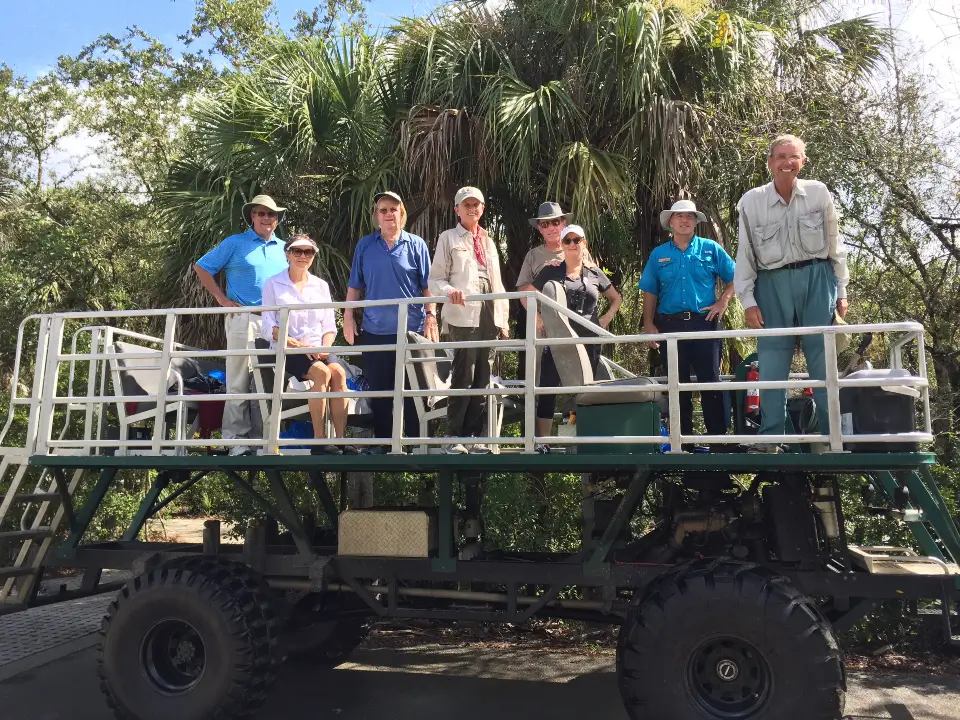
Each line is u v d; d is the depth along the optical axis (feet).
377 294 16.39
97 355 15.11
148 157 67.51
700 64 24.67
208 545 16.07
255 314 16.48
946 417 22.40
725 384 12.30
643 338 12.67
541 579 13.70
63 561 15.92
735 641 11.71
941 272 24.39
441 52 25.16
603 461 12.59
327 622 16.93
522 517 19.65
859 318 25.14
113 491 29.35
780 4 26.58
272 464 13.92
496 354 22.70
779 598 11.57
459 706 14.92
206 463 14.19
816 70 25.94
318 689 15.97
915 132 24.75
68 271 51.78
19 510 19.90
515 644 19.08
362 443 13.56
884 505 16.15
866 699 15.01
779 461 11.98
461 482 16.03
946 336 24.14
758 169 23.94
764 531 14.07
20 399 15.67
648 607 12.01
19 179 67.87
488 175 24.22
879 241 24.38
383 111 25.49
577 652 18.43
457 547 15.55
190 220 26.02
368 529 14.53
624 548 14.64
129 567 15.65
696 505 14.35
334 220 25.08
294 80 25.29
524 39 25.86
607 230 23.56
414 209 24.52
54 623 21.08
